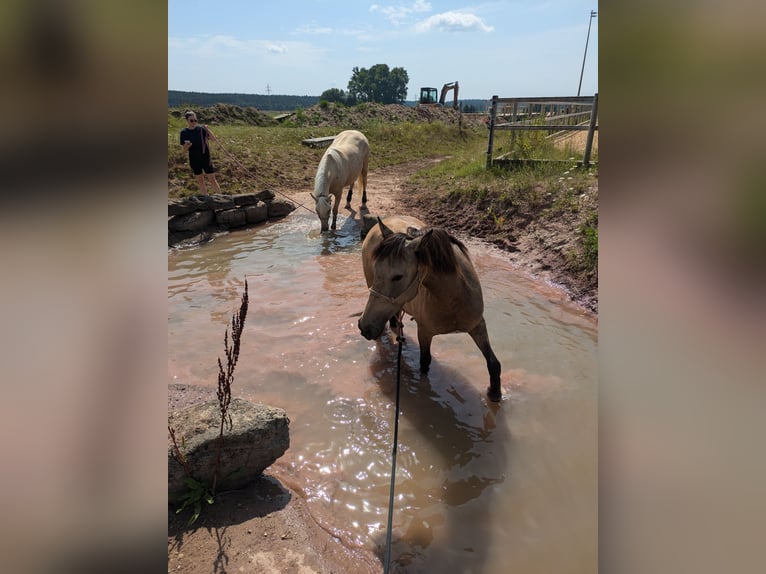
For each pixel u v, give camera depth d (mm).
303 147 15531
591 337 4781
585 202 6938
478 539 2660
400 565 2490
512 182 8336
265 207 9109
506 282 6109
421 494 2967
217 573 2285
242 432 2762
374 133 20750
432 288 3283
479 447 3355
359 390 3996
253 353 4539
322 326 5066
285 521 2646
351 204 10305
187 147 8648
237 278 6434
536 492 2977
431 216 8820
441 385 4062
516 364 4340
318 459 3238
